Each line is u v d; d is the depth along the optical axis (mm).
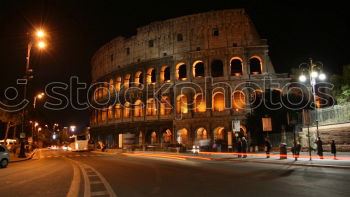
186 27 75375
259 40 71125
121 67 87562
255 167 25156
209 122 68750
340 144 40438
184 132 76500
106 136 94375
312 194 12750
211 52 71250
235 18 72188
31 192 14148
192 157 40344
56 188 15180
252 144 51438
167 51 76938
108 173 21781
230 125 67312
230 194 12945
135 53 84000
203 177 18812
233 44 71062
